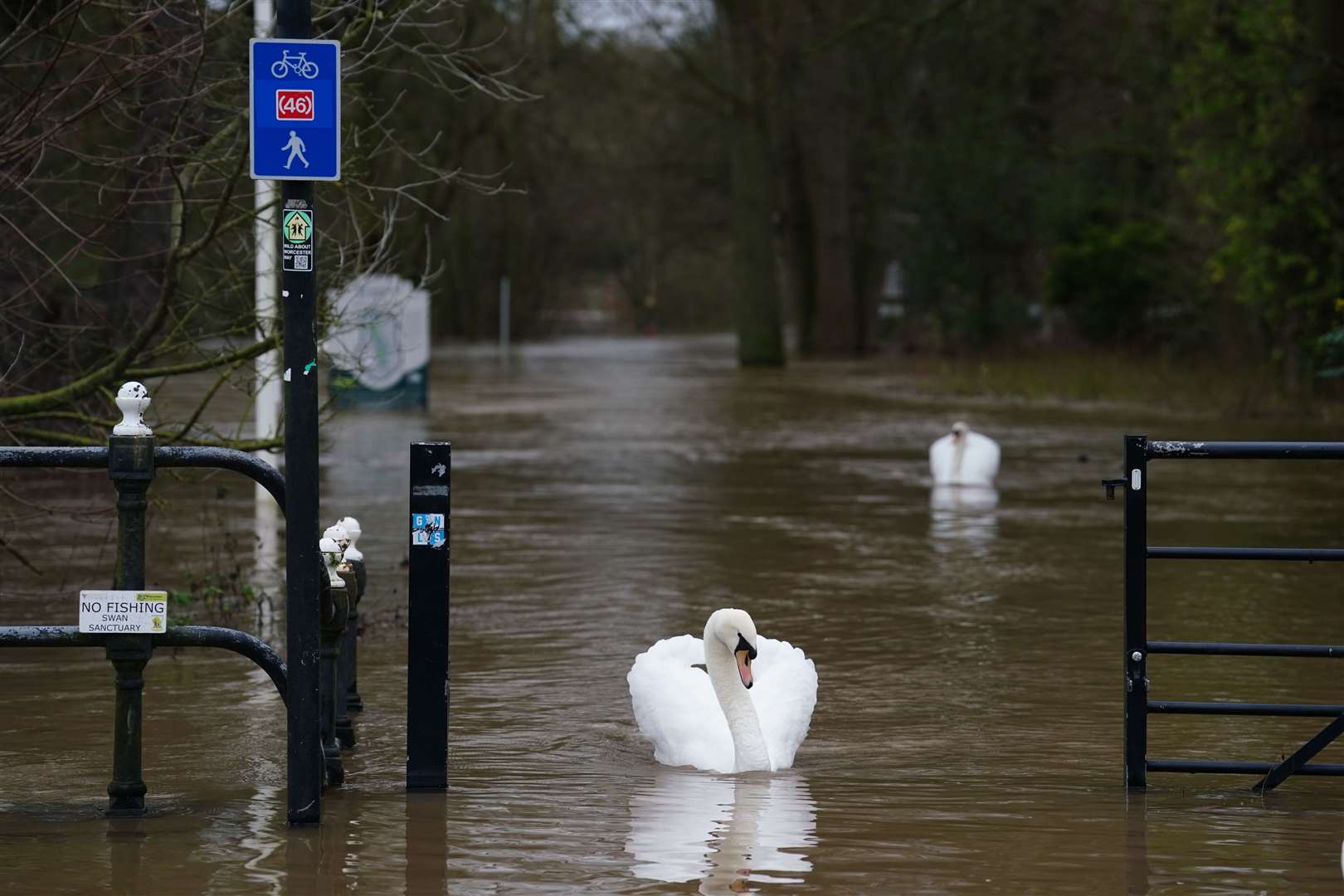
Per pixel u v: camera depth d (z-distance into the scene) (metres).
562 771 24.84
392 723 28.11
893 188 193.38
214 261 37.25
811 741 27.05
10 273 37.78
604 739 27.00
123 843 20.73
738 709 25.02
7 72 34.09
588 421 99.44
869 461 77.06
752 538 52.03
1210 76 102.12
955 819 22.06
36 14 34.16
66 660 33.22
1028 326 177.25
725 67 181.88
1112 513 58.84
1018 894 18.84
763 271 171.12
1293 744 26.78
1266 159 98.19
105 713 28.66
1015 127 169.25
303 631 21.25
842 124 188.50
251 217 32.50
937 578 44.31
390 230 33.97
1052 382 126.31
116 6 31.56
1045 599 41.19
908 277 191.25
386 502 59.72
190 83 31.34
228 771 24.70
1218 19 99.88
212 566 44.78
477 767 25.06
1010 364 144.75
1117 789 23.91
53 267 32.00
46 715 28.52
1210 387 112.88
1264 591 42.62
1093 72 145.38
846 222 198.38
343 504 58.94
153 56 29.91
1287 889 19.05
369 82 94.12
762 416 104.38
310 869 19.64
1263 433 90.44
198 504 58.50
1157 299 146.50
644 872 19.58
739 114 169.75
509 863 19.92
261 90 20.84
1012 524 55.72
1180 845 20.86
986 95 165.88
